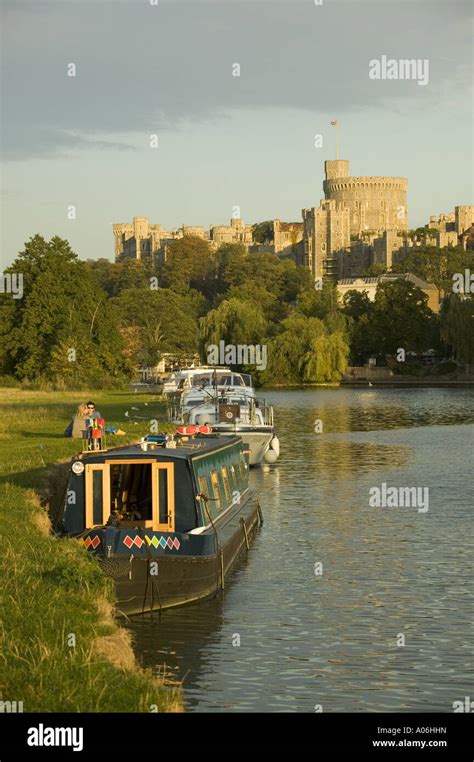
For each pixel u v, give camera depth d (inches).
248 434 1894.7
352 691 694.5
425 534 1228.5
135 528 872.3
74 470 924.6
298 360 5708.7
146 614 850.8
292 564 1066.1
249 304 6166.3
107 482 924.6
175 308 7313.0
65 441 1710.1
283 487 1649.9
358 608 892.6
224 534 1013.2
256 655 762.2
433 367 6407.5
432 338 6722.4
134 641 790.5
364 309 7416.3
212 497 1037.2
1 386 4328.3
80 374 4165.8
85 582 734.5
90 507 923.4
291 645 788.6
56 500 1219.2
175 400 2450.8
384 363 6747.1
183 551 862.5
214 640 793.6
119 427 2048.5
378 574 1020.5
